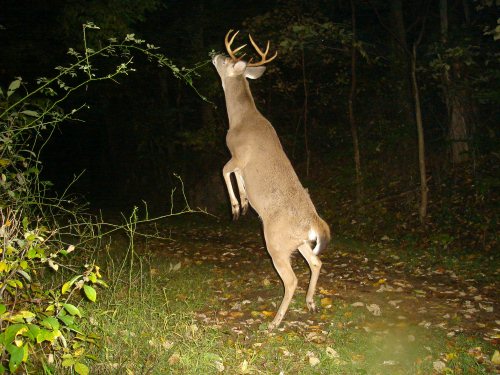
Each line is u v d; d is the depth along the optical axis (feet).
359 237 44.04
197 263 33.99
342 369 17.97
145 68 65.77
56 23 46.91
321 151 58.39
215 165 63.21
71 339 16.06
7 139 18.12
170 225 53.36
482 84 45.68
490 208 41.81
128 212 64.90
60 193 78.48
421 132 43.09
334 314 23.95
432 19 55.11
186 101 71.51
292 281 22.89
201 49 56.75
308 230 23.12
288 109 61.21
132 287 22.72
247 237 45.68
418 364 18.84
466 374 18.12
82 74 63.62
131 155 76.28
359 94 56.54
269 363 18.06
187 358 16.72
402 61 49.03
